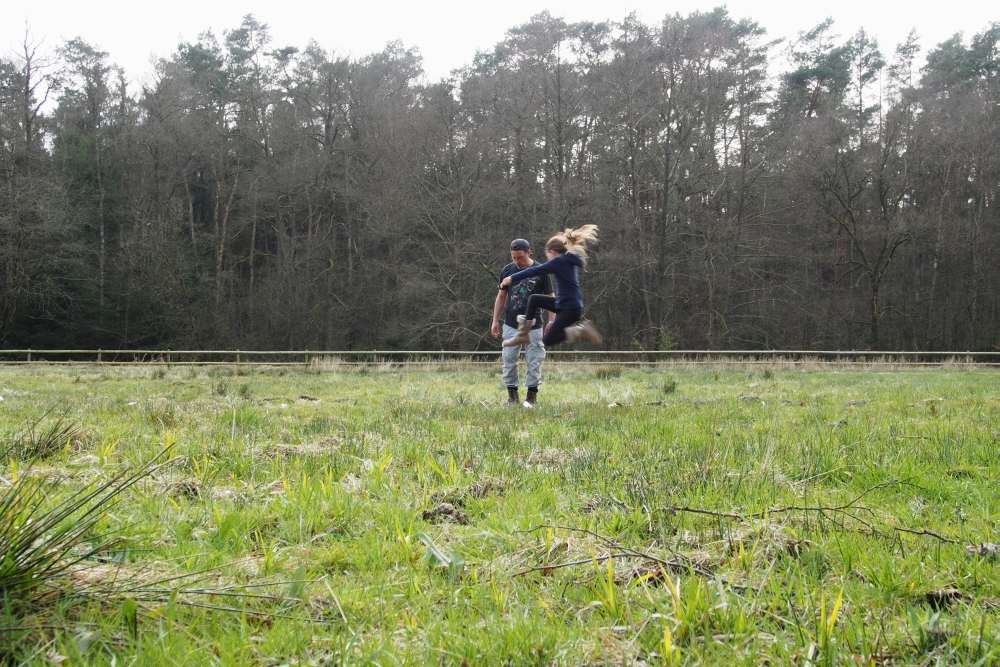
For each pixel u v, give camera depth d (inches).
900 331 1637.6
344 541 124.1
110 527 122.0
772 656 83.8
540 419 296.5
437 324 1403.8
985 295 1621.6
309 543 121.4
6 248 1375.5
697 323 1560.0
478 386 523.8
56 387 470.6
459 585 106.5
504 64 1632.6
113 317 1550.2
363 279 1624.0
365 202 1563.7
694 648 85.4
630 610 96.1
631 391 465.4
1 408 307.9
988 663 81.9
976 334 1621.6
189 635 86.2
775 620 93.8
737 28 1647.4
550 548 118.8
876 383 548.1
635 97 1386.6
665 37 1387.8
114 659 77.8
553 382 559.8
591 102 1487.5
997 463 188.4
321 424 264.2
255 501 147.6
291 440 228.8
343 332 1603.1
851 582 106.7
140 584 97.6
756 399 390.6
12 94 1449.3
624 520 135.2
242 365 751.7
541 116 1457.9
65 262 1477.6
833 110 1615.4
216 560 111.8
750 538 124.4
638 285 1517.0
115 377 572.1
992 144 1485.0
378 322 1604.3
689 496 151.3
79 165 1608.0
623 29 1471.5
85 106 1676.9
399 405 349.4
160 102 1638.8
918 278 1665.8
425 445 215.9
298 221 1813.5
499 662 82.6
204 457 182.1
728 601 95.7
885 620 94.4
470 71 1909.4
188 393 434.3
